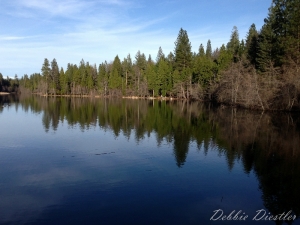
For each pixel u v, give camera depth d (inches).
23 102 2156.7
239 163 514.9
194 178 434.9
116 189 387.5
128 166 492.4
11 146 636.7
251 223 303.4
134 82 3189.0
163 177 437.7
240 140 706.8
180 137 745.6
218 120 1087.6
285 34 1504.7
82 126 927.0
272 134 785.6
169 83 2765.7
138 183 410.9
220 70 2091.5
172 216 313.6
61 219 305.0
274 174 456.8
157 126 933.8
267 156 561.0
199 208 334.6
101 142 681.6
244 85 1514.5
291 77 1262.3
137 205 339.0
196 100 2463.1
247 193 382.0
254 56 1898.4
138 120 1082.1
